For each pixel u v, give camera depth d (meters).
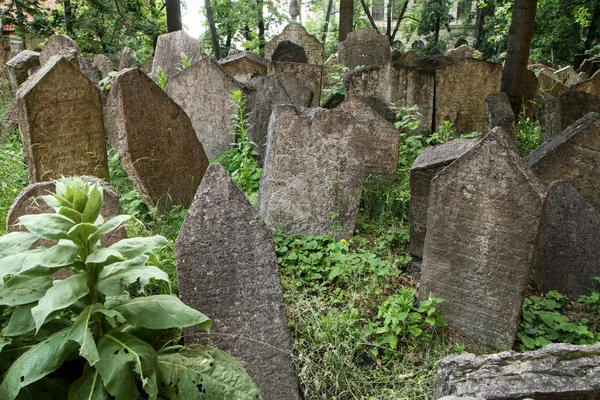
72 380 2.64
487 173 3.41
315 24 29.03
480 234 3.54
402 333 3.66
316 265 4.41
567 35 19.53
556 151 4.94
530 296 4.23
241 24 22.44
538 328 3.81
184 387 2.64
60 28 15.86
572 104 6.29
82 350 2.22
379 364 3.50
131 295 3.52
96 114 5.44
